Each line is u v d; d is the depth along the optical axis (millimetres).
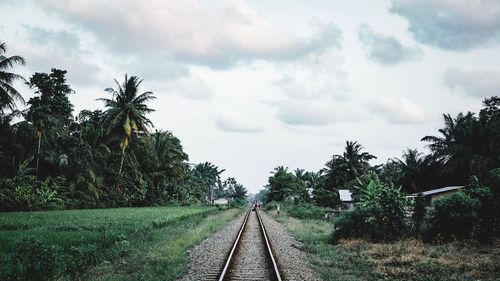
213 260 13234
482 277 10883
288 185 88000
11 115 37094
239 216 46031
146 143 56500
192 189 89062
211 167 131250
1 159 37312
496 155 41188
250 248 16375
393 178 58594
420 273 11500
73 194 40875
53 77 46875
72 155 42438
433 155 50625
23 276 8773
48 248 9938
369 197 23031
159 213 33531
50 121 40188
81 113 51250
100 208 44219
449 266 12188
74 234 15781
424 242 17359
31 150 39469
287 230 26219
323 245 17812
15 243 12398
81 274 10617
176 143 74062
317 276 11055
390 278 10945
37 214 28703
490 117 46812
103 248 13586
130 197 52156
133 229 19141
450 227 17016
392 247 15852
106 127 48688
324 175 69750
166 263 12297
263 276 10812
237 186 170500
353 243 17359
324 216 36812
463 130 43719
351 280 10648
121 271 11172
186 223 28078
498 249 15023
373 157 65062
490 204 16875
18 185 34656
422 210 18500
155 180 61688
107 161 50344
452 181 47312
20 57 33344
